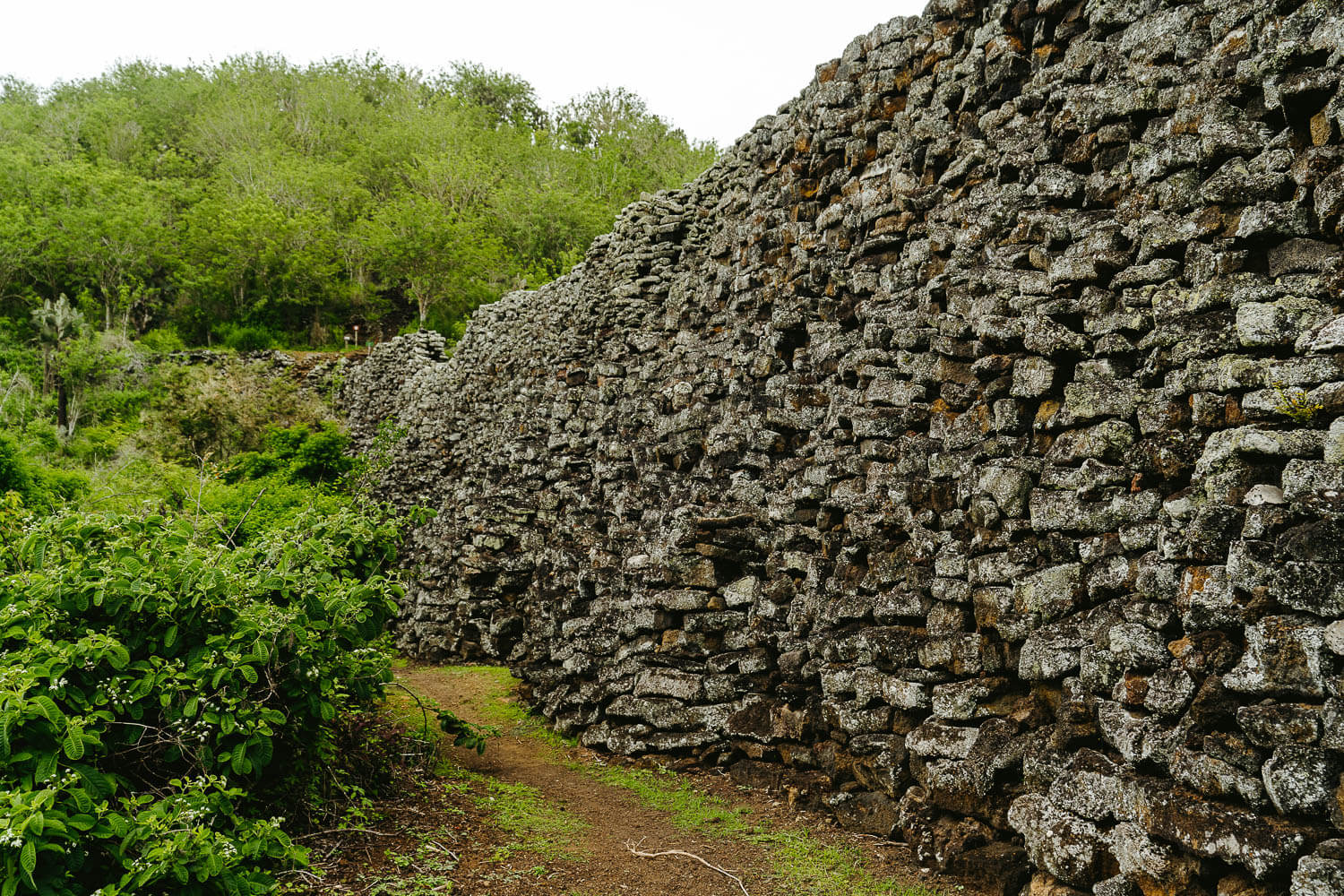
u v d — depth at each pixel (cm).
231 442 2434
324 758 521
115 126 5219
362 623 517
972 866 437
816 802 560
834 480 654
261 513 1481
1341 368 358
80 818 342
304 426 2361
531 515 1134
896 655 533
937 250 641
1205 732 351
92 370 2989
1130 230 496
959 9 687
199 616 450
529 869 469
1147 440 443
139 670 425
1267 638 332
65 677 399
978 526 519
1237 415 401
